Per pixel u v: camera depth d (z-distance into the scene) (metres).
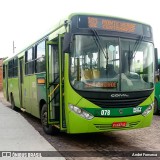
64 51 7.28
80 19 7.65
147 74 8.24
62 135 9.51
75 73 7.44
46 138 9.09
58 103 8.39
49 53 8.73
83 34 7.59
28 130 9.85
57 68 8.45
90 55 7.56
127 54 7.95
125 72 7.82
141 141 8.66
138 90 7.88
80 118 7.31
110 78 7.61
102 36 7.74
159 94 14.08
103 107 7.42
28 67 12.10
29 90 11.93
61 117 7.72
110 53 7.73
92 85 7.43
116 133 9.86
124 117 7.61
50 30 9.24
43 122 9.78
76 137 9.23
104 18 7.89
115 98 7.54
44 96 9.50
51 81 8.55
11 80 16.88
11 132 9.50
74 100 7.37
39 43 10.37
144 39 8.32
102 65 7.62
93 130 7.38
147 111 8.08
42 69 9.77
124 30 8.05
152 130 10.38
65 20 7.66
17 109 16.62
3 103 22.88
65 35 7.29
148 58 8.33
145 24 8.48
